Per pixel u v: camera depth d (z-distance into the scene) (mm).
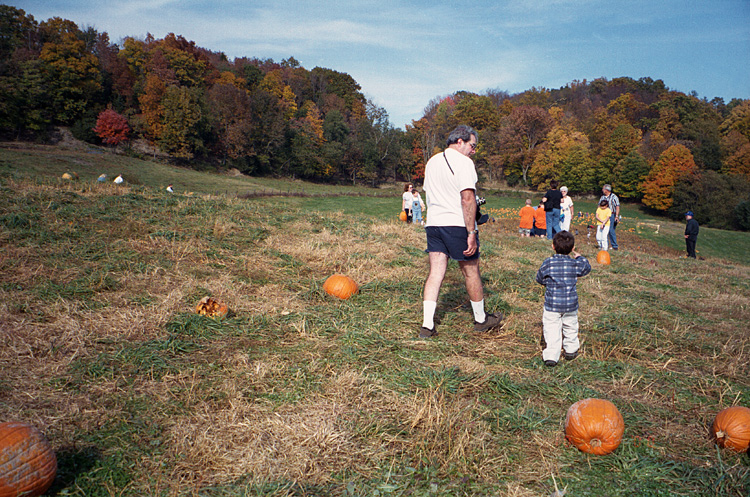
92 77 80625
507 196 78562
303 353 4094
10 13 84938
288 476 2477
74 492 2264
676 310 6730
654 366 4414
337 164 93125
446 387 3568
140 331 4211
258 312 5062
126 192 10250
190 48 104938
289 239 8523
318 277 6637
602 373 4148
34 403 2939
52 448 2465
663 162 68938
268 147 85938
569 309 4258
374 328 4797
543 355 4273
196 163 78688
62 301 4609
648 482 2598
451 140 4734
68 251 6090
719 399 3703
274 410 3131
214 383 3432
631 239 32531
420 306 5699
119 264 5918
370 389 3490
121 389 3229
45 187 9203
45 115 73250
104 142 75375
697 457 2891
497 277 7727
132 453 2574
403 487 2449
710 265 14297
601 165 83812
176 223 8117
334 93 118625
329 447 2748
